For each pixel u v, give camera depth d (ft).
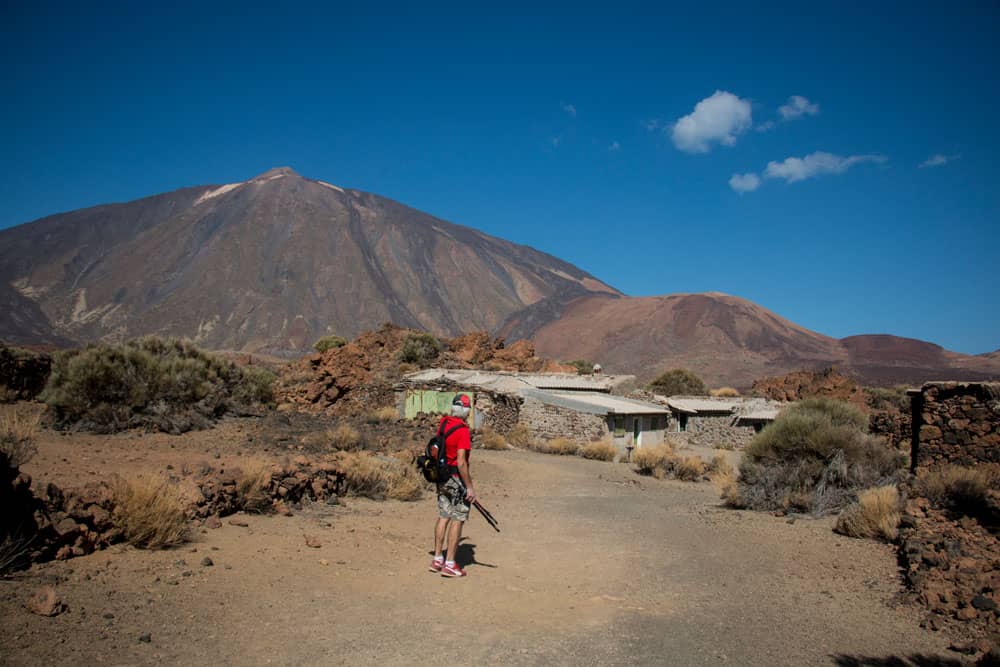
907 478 42.96
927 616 23.34
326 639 18.65
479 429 120.47
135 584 20.88
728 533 40.81
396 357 176.14
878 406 173.68
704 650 20.07
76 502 23.85
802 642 21.04
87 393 59.57
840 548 35.50
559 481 70.90
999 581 24.54
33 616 17.15
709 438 162.40
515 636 20.35
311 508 39.04
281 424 73.56
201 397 70.44
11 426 27.81
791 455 54.24
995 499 34.65
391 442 69.82
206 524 30.40
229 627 18.67
